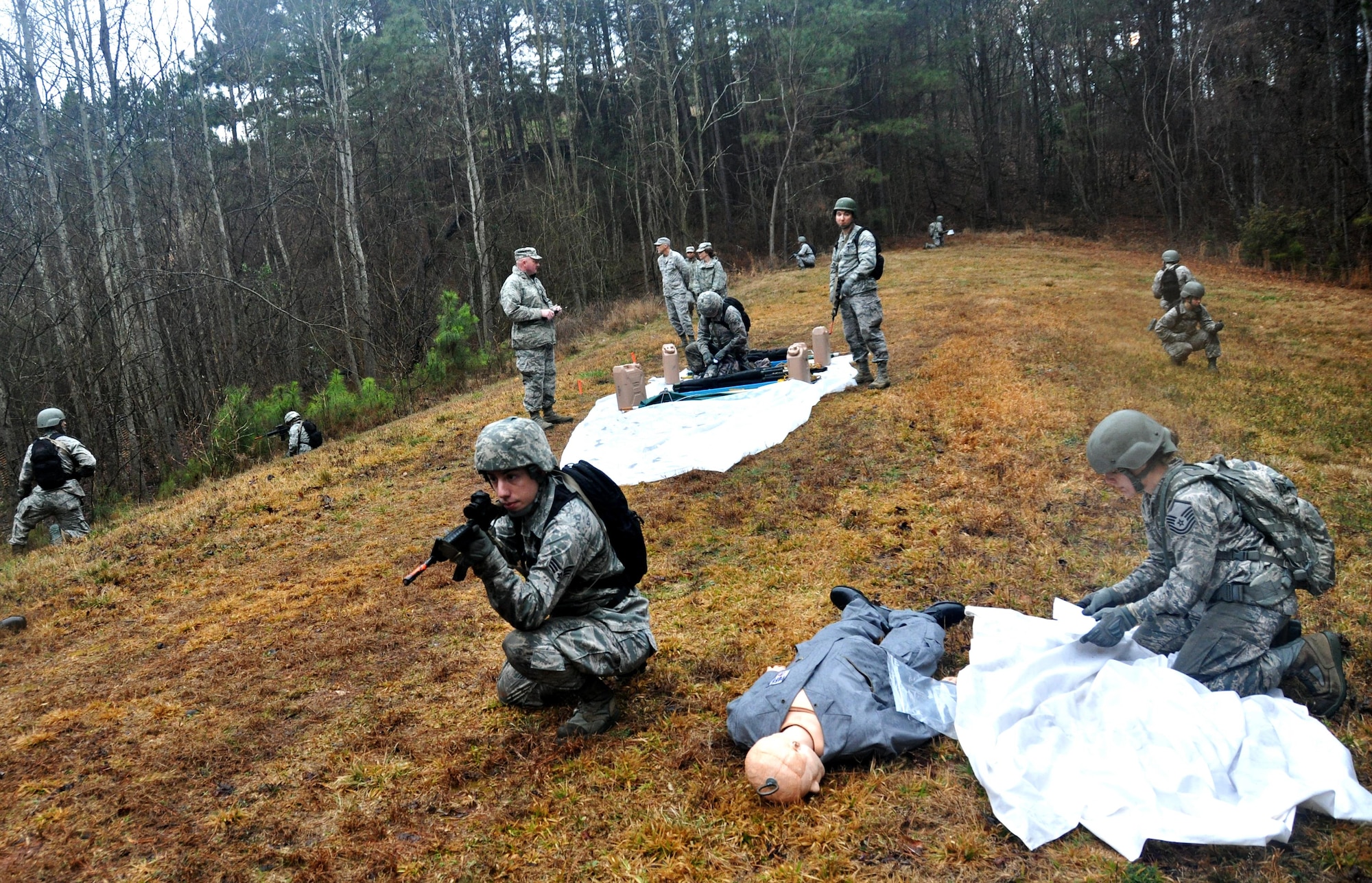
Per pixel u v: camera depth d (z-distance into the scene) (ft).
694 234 148.15
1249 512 10.70
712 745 11.89
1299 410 25.64
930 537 18.67
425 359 63.93
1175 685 10.44
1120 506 19.39
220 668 16.38
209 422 53.42
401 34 107.55
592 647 12.10
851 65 140.87
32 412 50.70
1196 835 8.89
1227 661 10.80
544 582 11.21
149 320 53.47
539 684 13.06
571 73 141.69
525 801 11.27
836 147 127.24
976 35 143.23
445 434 34.24
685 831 10.11
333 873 10.21
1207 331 32.48
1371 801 9.11
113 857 10.96
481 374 54.70
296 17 102.01
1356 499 18.62
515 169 142.51
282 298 80.94
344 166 81.82
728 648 14.73
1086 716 10.61
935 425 26.35
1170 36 127.03
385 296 82.94
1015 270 73.41
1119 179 154.51
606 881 9.57
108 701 15.42
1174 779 9.49
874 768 10.85
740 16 123.44
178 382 68.39
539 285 33.35
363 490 28.40
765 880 9.25
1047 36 141.28
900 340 40.11
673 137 123.24
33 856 11.08
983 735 10.44
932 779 10.54
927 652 12.25
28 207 51.98
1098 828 9.29
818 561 18.11
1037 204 158.92
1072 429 24.95
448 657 15.88
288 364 85.20
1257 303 52.24
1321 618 13.73
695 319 45.78
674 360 35.01
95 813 11.96
